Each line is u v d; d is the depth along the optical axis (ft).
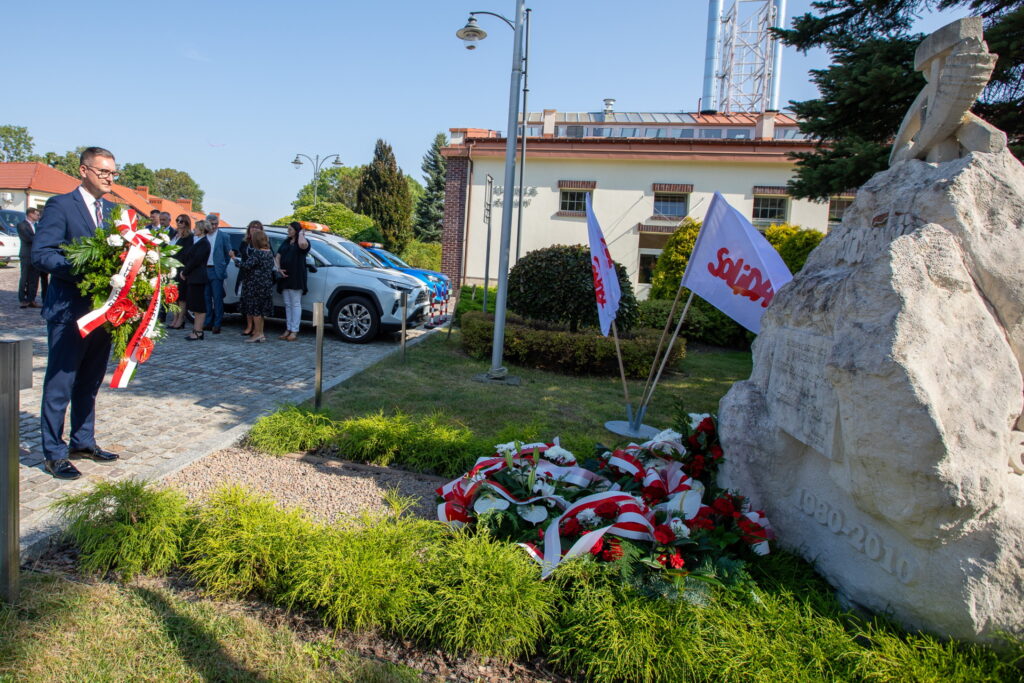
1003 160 9.11
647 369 28.48
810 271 11.16
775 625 8.46
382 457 15.02
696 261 17.56
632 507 10.34
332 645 8.27
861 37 29.27
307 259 33.47
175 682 7.22
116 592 8.92
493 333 27.63
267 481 13.23
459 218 69.21
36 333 28.40
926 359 7.74
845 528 9.46
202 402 18.89
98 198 12.71
